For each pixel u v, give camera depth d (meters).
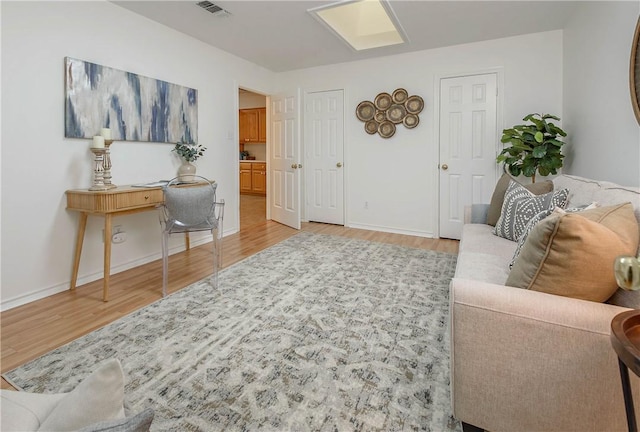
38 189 2.40
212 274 2.87
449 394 1.42
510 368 1.06
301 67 4.86
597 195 1.65
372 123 4.52
